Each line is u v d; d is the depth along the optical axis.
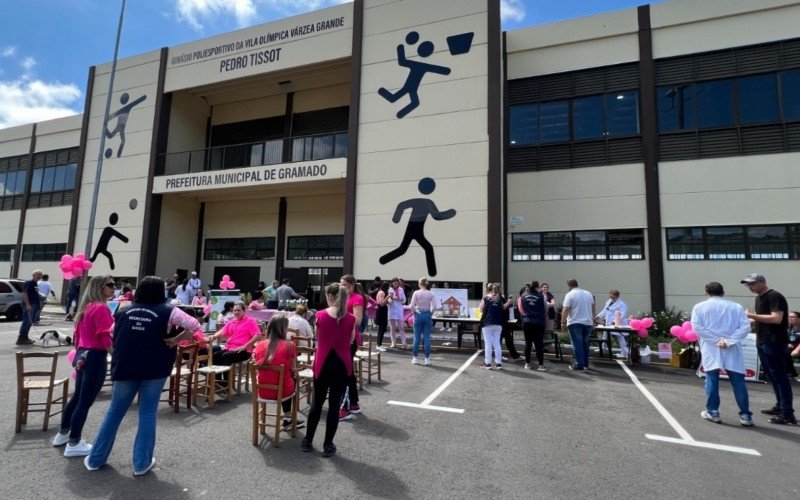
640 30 13.52
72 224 19.19
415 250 13.11
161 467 3.61
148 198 17.61
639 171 13.22
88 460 3.49
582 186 13.77
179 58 18.20
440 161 13.20
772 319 5.29
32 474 3.41
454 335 12.34
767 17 12.38
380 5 14.59
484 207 12.59
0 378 6.55
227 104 20.05
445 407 5.57
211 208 19.94
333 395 3.97
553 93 14.39
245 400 5.78
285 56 16.20
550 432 4.70
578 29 14.18
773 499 3.29
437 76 13.55
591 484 3.47
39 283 12.80
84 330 3.90
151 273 17.45
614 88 13.73
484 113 12.91
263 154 16.86
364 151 14.11
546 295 10.64
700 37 12.95
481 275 12.36
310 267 17.86
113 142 18.88
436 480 3.48
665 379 7.52
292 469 3.62
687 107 12.95
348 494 3.21
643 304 12.80
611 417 5.29
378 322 10.04
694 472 3.74
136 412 5.15
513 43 14.91
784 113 12.02
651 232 12.81
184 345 5.23
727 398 6.35
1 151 23.92
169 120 18.44
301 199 18.42
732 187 12.28
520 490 3.34
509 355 9.69
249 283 18.83
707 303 5.40
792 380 7.72
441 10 13.73
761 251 11.87
